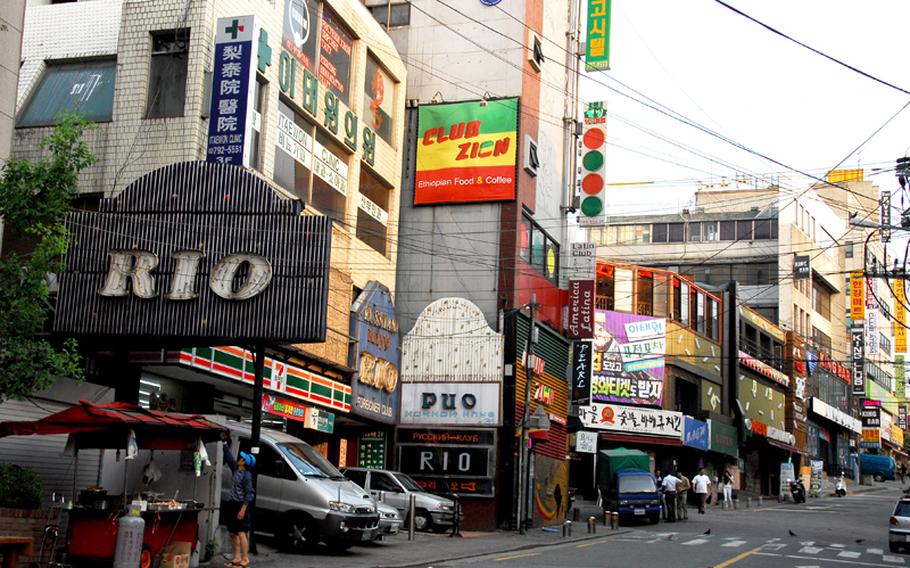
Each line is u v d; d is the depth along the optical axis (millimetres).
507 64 33469
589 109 36938
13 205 14672
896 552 26109
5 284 14500
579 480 47281
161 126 21953
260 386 18828
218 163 18641
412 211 33188
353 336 27984
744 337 58781
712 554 22844
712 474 53844
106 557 15148
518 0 33750
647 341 49094
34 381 14422
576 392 36906
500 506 30453
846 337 84938
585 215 36188
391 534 22938
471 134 33094
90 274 18266
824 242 80562
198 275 18188
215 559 17781
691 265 74375
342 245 28141
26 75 23094
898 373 100875
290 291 18031
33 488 15703
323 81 27797
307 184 26484
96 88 22891
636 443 48125
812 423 71625
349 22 29188
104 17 23031
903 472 90688
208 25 22344
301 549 20109
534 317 32594
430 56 34219
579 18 38719
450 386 31000
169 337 18156
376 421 30047
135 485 18172
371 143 30438
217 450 18141
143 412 15977
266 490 20281
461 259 32531
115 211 18531
